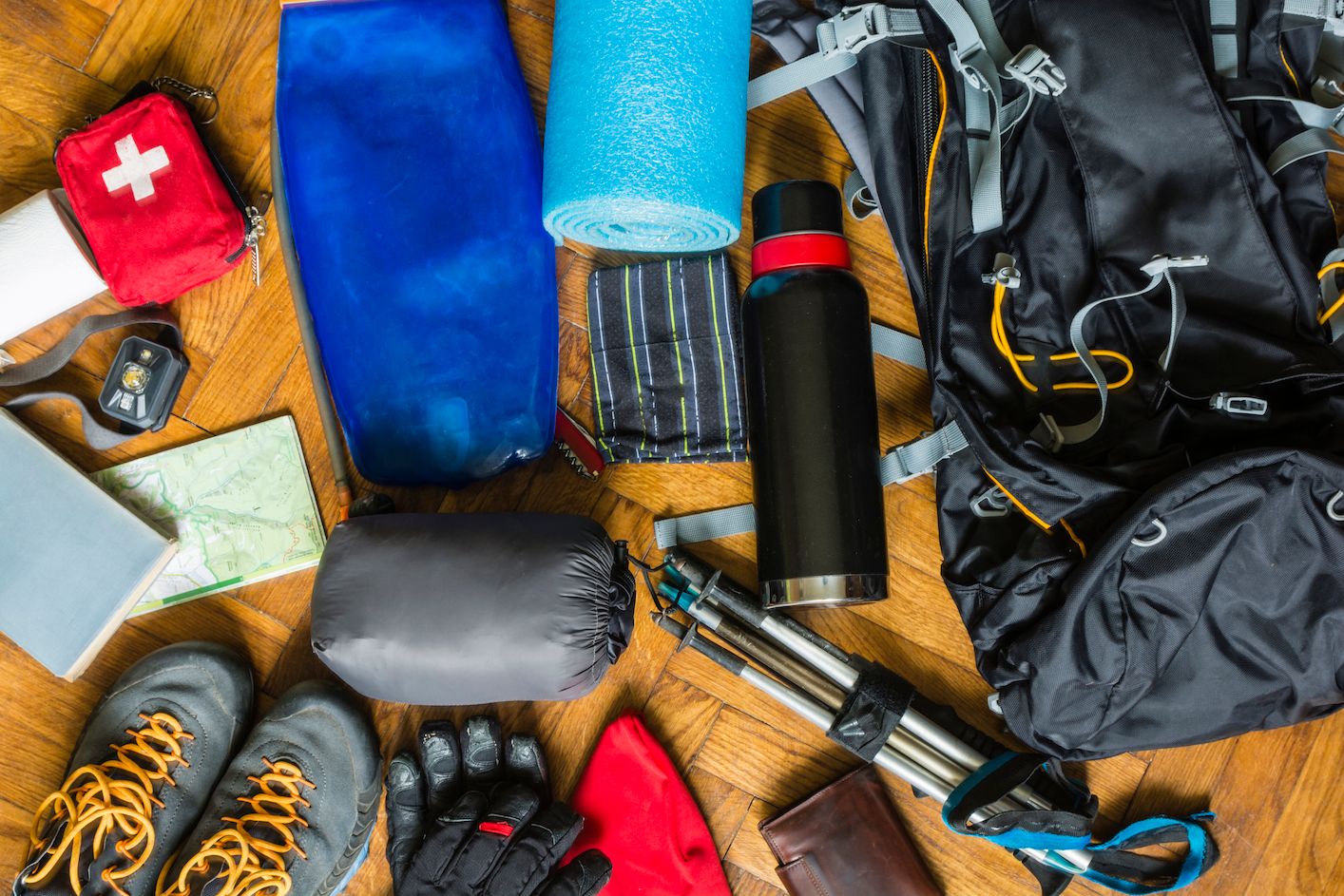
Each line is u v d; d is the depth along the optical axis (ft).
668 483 3.60
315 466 3.62
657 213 2.85
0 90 3.59
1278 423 2.95
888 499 3.58
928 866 3.53
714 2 2.78
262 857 3.42
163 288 3.40
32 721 3.56
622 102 2.73
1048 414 3.20
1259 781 3.49
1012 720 3.11
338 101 3.37
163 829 3.45
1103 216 3.02
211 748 3.49
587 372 3.64
